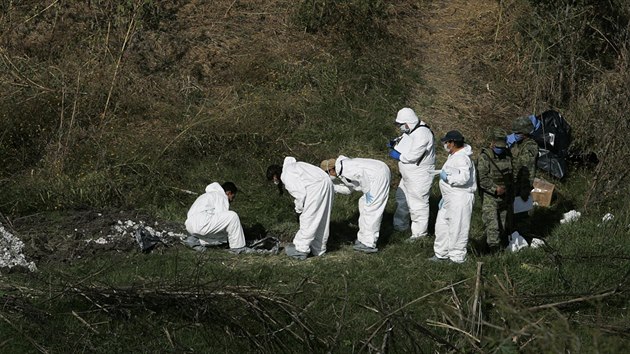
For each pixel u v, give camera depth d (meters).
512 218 29.75
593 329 22.47
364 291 26.72
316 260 29.30
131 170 33.75
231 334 23.98
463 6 47.75
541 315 23.73
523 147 29.42
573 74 40.41
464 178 27.75
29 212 31.52
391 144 31.33
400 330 23.95
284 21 43.75
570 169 37.28
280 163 35.72
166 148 34.38
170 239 30.30
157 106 37.38
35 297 25.27
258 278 27.30
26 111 35.28
